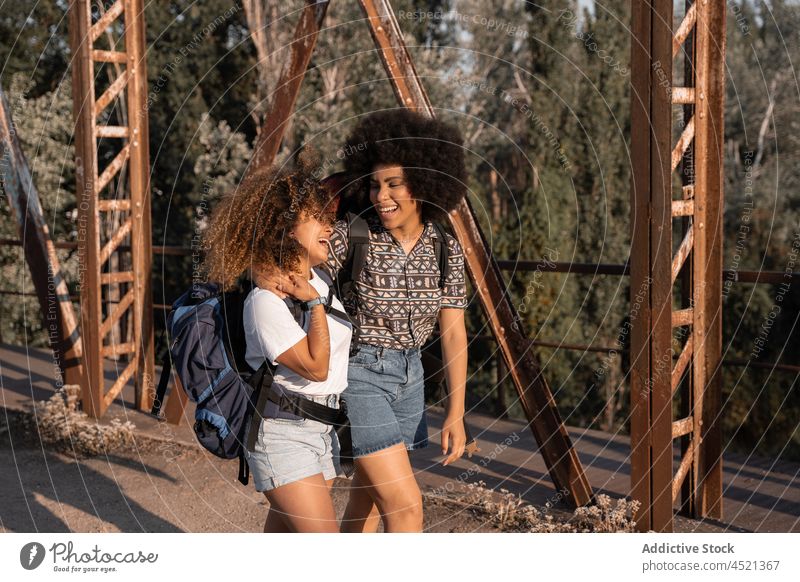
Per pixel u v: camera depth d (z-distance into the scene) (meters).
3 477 4.23
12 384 6.04
